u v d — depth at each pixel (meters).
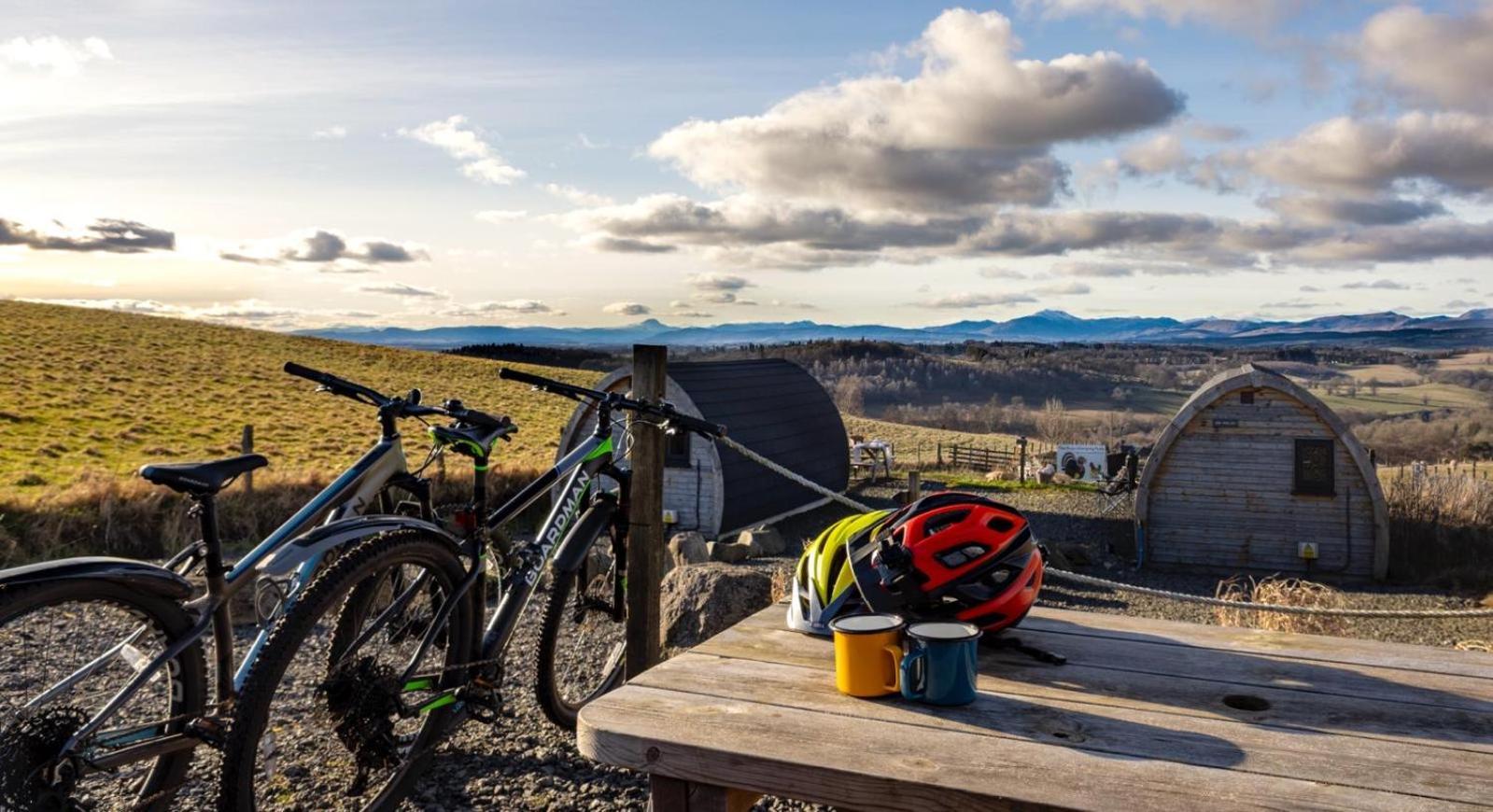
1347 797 1.70
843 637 2.23
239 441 36.25
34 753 2.59
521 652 6.82
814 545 2.90
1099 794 1.71
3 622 2.45
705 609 7.70
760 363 26.44
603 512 4.57
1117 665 2.51
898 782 1.78
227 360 57.66
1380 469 28.83
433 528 3.50
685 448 19.08
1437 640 12.73
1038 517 25.59
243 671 2.98
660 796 2.03
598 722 2.07
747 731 2.02
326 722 3.43
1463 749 1.92
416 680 3.47
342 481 3.35
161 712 3.14
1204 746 1.94
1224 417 19.27
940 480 35.75
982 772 1.81
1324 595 11.03
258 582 3.00
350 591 3.25
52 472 26.27
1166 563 19.66
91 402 40.44
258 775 4.11
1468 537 19.89
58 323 60.59
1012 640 2.63
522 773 4.30
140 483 16.61
